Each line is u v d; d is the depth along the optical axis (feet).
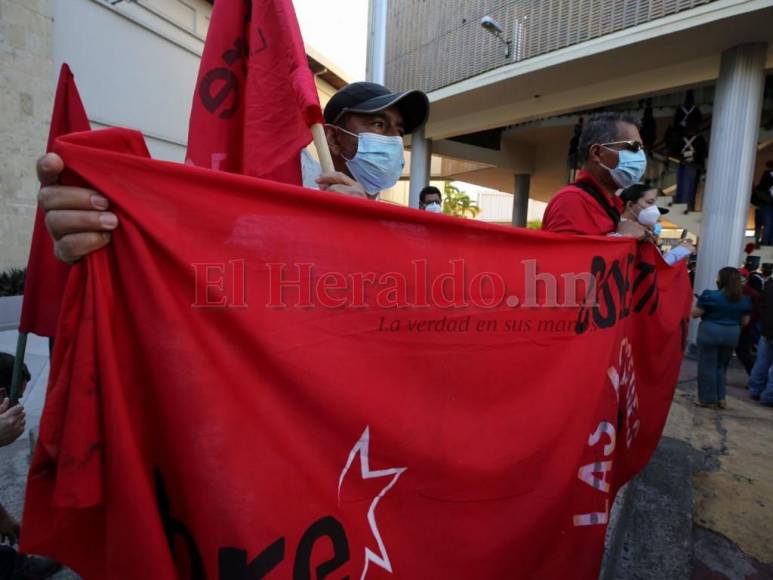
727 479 11.94
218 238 3.53
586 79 28.17
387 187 6.47
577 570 5.84
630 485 9.94
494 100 33.27
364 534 4.07
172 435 3.31
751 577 8.46
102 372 3.16
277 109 5.21
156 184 3.33
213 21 5.62
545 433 5.45
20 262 28.71
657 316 8.46
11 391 5.95
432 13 34.12
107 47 31.37
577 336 6.08
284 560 3.55
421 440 4.49
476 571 4.69
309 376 3.85
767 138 28.22
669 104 31.83
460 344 4.93
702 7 20.21
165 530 3.45
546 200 71.46
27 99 27.94
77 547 3.49
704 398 17.39
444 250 4.82
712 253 22.98
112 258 3.26
